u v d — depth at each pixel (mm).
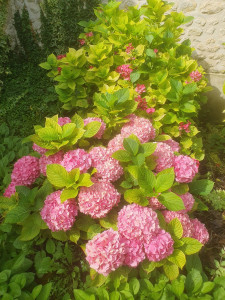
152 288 989
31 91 2311
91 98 1875
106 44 1870
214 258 1280
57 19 2475
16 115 2111
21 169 1185
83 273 1127
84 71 1819
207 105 2342
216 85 2279
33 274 1047
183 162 1083
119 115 1286
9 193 1188
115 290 968
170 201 957
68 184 951
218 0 2072
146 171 965
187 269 1089
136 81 1671
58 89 1813
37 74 2488
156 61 1681
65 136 1037
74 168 986
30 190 1132
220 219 1485
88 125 1143
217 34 2186
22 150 1705
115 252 863
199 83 1806
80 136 1054
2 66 2479
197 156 1688
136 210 940
